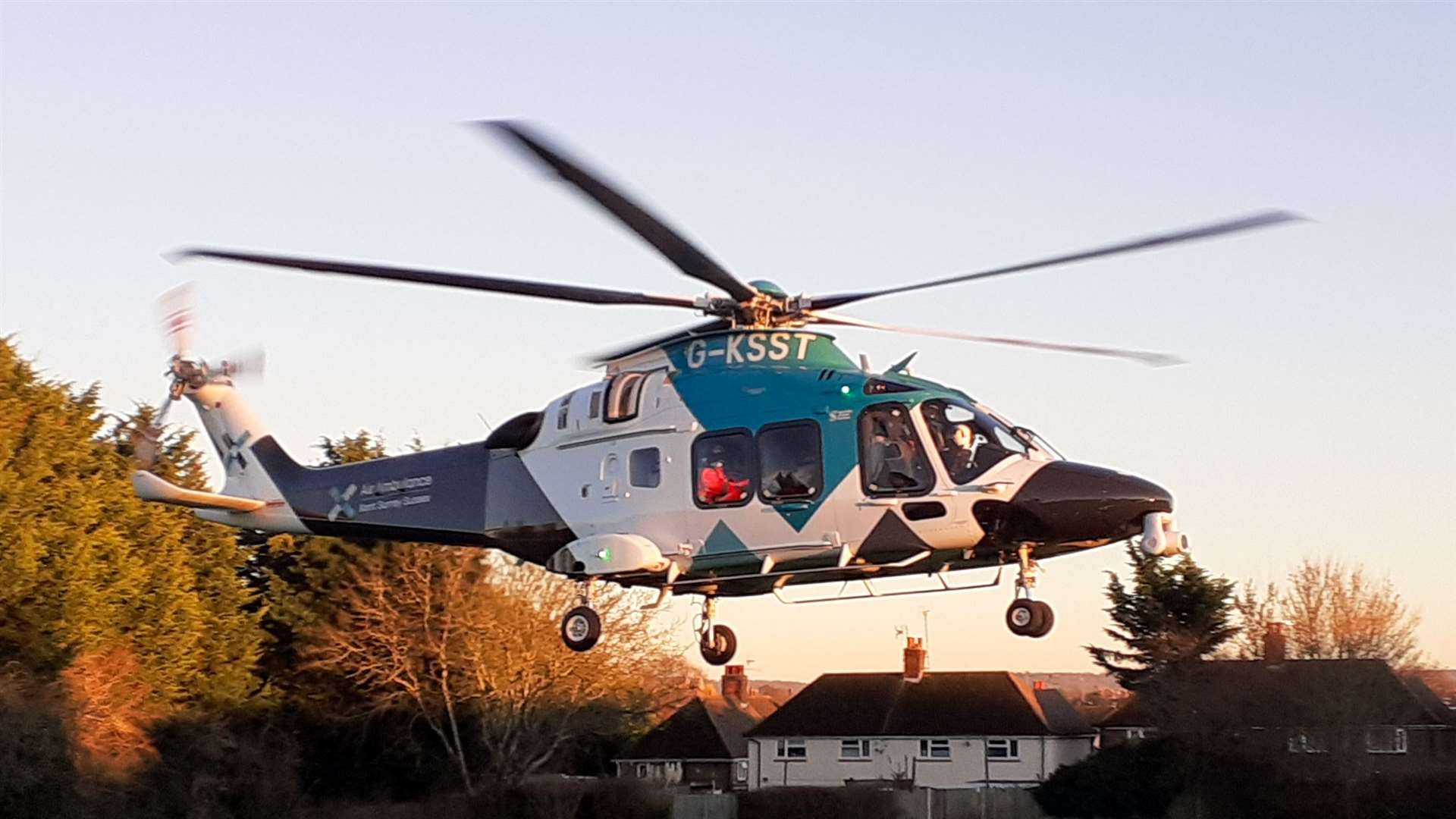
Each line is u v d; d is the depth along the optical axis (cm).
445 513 1938
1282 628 4284
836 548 1656
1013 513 1611
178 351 2289
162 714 3553
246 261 1538
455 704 3928
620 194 1285
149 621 3656
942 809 4478
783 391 1703
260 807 3516
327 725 4012
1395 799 3794
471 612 3884
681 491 1717
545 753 3909
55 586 3406
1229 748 4041
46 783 2861
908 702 5656
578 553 1739
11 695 2902
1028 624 1619
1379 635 4322
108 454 3916
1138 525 1602
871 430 1656
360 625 3984
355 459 4591
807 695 5809
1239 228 1403
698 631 1870
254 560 4300
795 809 4297
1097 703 7338
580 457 1808
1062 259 1520
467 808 3669
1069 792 4344
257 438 2209
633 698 3988
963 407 1672
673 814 4075
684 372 1769
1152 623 4528
